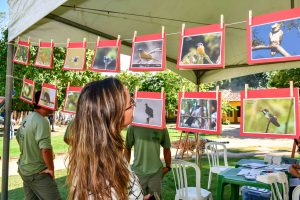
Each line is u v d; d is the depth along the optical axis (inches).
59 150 471.5
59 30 145.3
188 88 598.9
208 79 247.0
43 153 123.3
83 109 42.2
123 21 146.6
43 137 122.7
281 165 169.6
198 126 85.7
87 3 124.9
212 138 713.6
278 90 71.3
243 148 522.9
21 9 125.5
